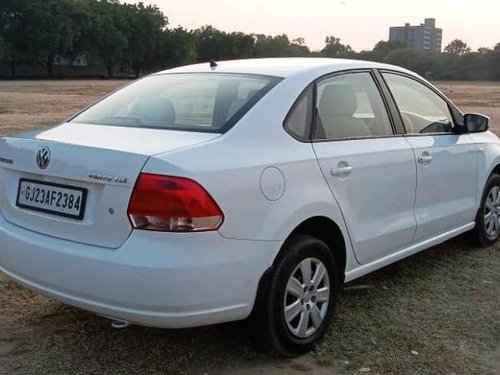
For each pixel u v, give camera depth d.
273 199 3.49
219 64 4.52
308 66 4.19
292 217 3.55
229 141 3.45
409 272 5.26
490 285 4.99
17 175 3.70
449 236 5.24
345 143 4.08
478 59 113.56
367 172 4.15
